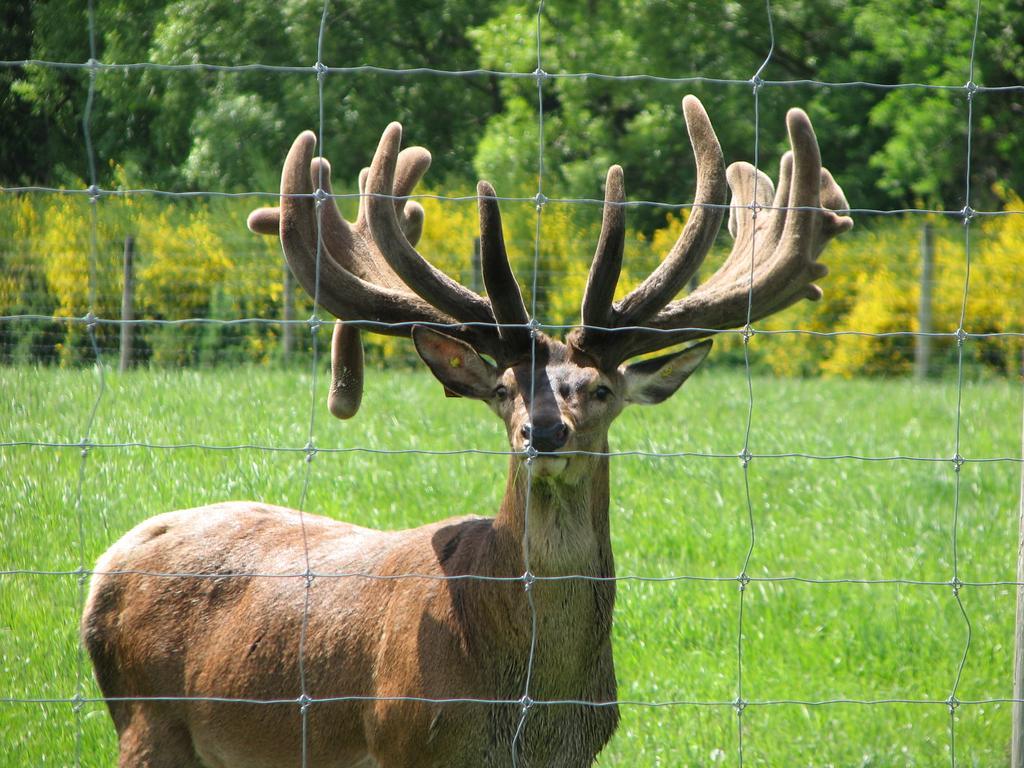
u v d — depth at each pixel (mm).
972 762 14047
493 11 59719
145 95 53531
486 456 23484
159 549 12398
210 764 12102
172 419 22844
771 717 14992
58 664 15094
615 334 10516
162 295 36469
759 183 12945
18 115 49938
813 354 44375
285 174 11648
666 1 53469
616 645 16625
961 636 16969
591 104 57250
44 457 20219
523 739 10453
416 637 10508
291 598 11547
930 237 42656
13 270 34375
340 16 58000
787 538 20266
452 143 59625
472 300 11250
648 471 23641
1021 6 50250
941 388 35625
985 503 22641
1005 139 50688
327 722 11141
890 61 53906
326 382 27750
